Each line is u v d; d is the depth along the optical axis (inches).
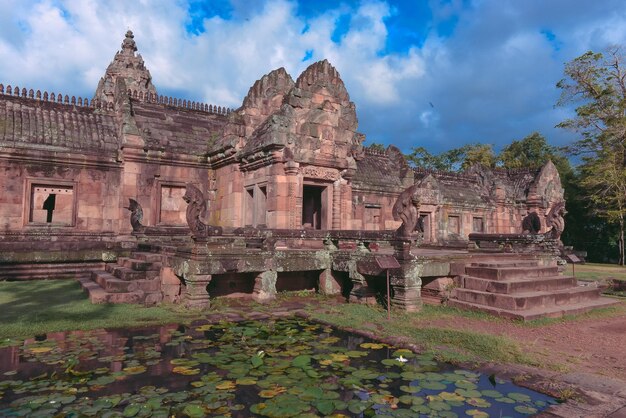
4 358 203.6
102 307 315.6
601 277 591.8
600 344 257.0
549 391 173.5
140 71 1238.3
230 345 233.9
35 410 145.6
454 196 974.4
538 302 339.9
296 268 388.8
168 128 650.2
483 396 167.8
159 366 196.2
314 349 229.3
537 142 1744.6
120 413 144.9
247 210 567.2
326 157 519.5
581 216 1316.4
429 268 358.3
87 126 621.9
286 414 147.0
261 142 508.7
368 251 385.7
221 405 154.0
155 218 605.3
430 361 210.7
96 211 595.5
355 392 169.3
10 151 539.5
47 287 408.2
